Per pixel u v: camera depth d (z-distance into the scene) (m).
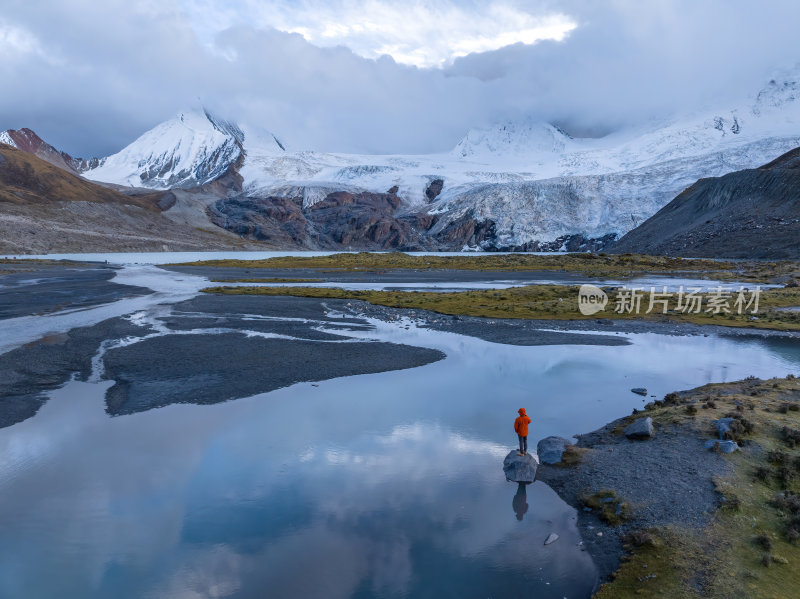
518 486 17.62
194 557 13.65
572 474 18.22
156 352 37.00
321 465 19.08
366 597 12.04
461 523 15.30
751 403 22.98
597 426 23.22
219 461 19.34
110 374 31.17
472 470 18.81
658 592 11.64
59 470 18.50
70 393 27.47
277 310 59.53
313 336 43.84
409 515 15.73
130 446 20.67
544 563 13.33
